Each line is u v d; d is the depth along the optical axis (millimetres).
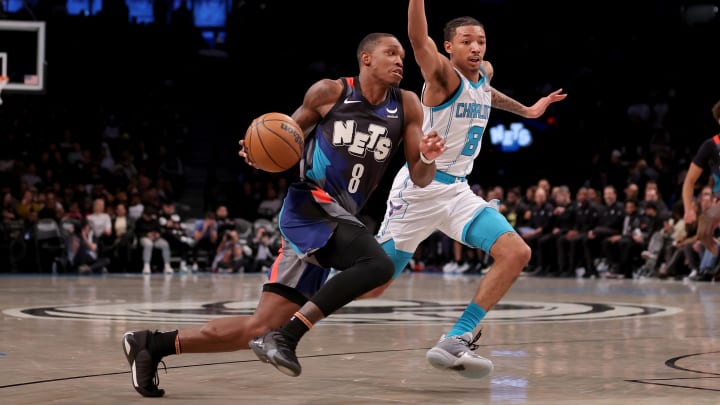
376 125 3600
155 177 19594
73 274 15141
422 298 9102
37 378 3707
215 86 22812
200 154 22000
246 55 23094
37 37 13102
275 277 3492
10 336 5312
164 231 16250
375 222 20000
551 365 4207
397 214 4434
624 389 3506
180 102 22547
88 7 24125
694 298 9281
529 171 20312
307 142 3672
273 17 23172
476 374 3609
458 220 4285
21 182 16859
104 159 19016
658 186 16953
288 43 23234
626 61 21016
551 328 6043
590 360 4387
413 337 5406
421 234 4422
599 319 6773
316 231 3408
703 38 20609
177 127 21562
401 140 3770
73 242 15336
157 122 21219
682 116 19750
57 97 21688
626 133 19703
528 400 3256
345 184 3623
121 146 20078
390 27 22594
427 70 4195
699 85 20188
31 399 3201
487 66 4641
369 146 3600
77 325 6020
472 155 4414
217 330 3389
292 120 3484
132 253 15930
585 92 20844
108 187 17812
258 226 17016
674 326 6199
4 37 13055
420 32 4078
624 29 21531
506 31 22422
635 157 19000
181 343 3354
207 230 16781
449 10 22594
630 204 14742
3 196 16266
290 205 3537
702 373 3947
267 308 3451
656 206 14570
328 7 23078
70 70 21922
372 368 4090
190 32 22859
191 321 6344
